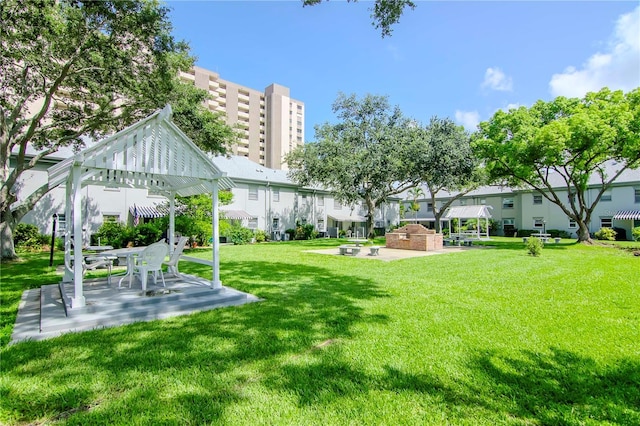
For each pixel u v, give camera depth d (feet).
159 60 40.68
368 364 12.59
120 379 11.32
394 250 64.80
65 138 49.65
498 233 123.95
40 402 9.94
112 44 38.14
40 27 34.37
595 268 37.35
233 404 9.93
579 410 9.76
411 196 144.87
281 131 287.69
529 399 10.27
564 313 19.35
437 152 72.38
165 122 21.57
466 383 11.19
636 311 19.72
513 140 66.85
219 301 21.52
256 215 98.43
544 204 112.16
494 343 14.69
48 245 61.57
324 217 121.19
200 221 65.67
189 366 12.37
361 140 82.43
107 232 63.10
